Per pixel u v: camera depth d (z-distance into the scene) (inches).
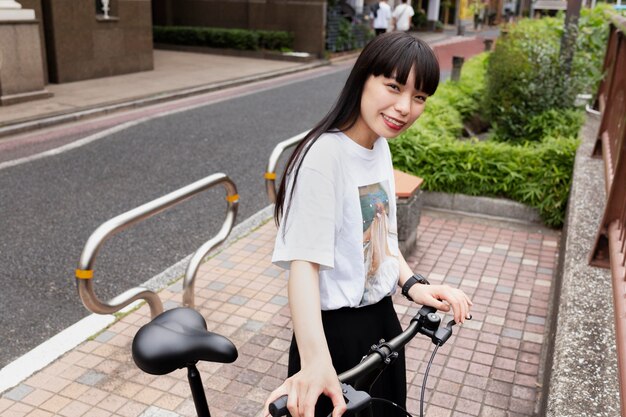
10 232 206.5
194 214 231.3
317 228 57.3
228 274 178.1
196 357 57.8
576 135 267.3
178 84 528.4
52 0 493.4
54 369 129.9
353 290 65.9
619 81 198.5
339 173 60.8
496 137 298.0
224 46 786.8
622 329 93.9
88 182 262.1
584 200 168.9
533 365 135.6
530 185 222.8
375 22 858.8
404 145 238.7
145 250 197.6
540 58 289.9
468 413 118.7
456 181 233.3
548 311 160.4
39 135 346.9
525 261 193.3
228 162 299.0
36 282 172.7
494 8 1544.0
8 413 115.6
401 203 184.5
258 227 217.6
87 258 114.2
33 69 428.1
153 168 285.3
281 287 170.4
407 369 133.0
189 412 117.2
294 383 49.9
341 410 48.1
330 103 466.9
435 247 203.3
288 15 779.4
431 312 63.7
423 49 58.2
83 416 115.2
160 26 842.2
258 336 144.6
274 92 519.5
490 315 158.1
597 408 83.7
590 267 127.3
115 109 421.4
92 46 536.7
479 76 402.3
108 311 123.3
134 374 128.6
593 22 358.6
